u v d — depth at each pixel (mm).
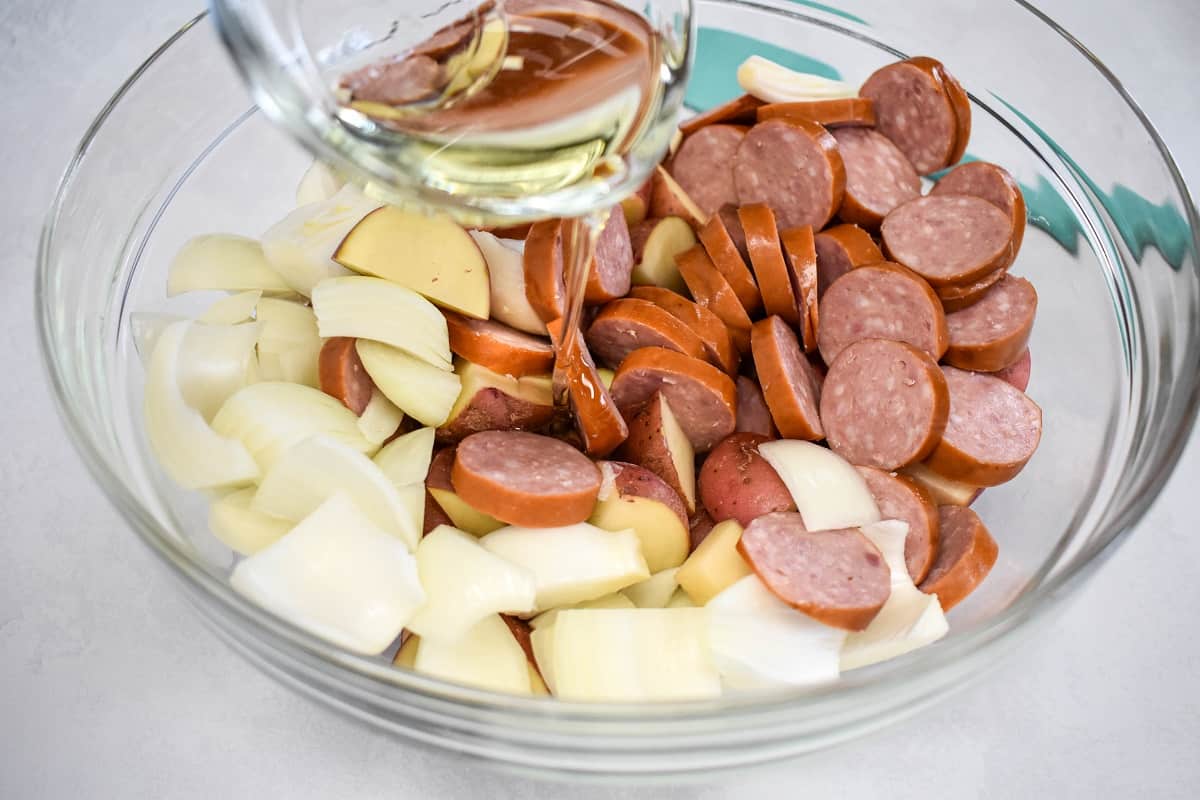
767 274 443
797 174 458
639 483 408
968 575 402
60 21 546
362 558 374
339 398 417
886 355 424
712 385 426
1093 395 446
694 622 383
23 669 413
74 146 513
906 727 410
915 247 447
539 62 371
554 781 390
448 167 366
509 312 436
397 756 404
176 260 439
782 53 510
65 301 415
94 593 426
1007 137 490
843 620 383
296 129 357
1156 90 532
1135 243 448
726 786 402
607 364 459
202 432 402
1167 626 427
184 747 403
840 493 408
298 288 437
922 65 459
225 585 351
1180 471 455
